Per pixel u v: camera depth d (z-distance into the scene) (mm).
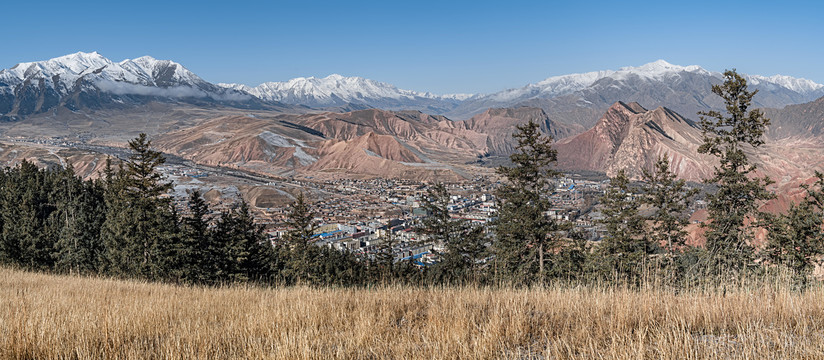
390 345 6461
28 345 6789
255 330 7812
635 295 8617
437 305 9492
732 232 27734
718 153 32094
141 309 10461
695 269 13055
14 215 56500
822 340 5043
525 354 5906
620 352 5242
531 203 38406
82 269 48094
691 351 5078
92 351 6672
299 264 43406
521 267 33625
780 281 8250
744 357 4941
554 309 8375
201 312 10266
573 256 33125
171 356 6227
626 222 34188
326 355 6098
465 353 5723
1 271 32031
